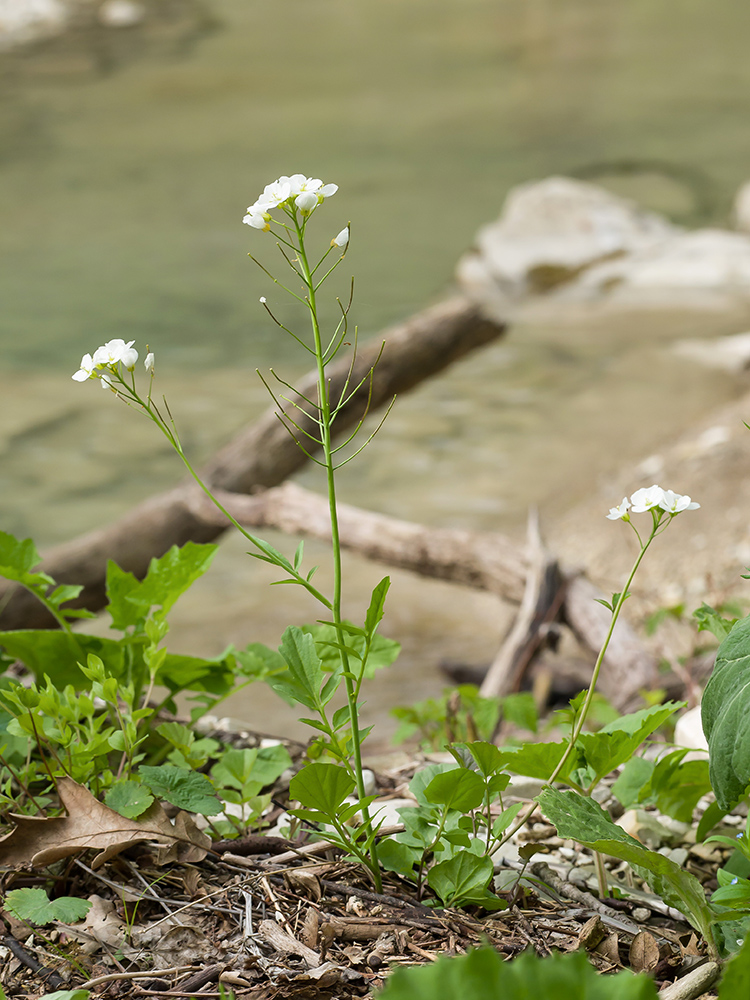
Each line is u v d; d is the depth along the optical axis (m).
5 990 1.67
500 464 7.50
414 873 1.89
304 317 11.36
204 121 21.08
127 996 1.64
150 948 1.76
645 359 9.62
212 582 6.09
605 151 17.53
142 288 12.67
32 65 24.92
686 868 2.14
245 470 5.36
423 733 3.26
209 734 2.74
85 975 1.70
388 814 2.21
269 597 5.85
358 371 5.70
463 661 5.01
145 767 2.00
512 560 4.46
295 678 1.86
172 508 5.10
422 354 5.91
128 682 2.35
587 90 21.23
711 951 1.71
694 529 5.93
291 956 1.72
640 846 1.69
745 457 6.65
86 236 15.14
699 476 6.55
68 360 10.15
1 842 1.87
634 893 1.96
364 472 7.52
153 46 26.12
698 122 18.64
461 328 6.03
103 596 4.93
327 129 20.16
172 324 11.20
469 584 4.61
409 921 1.80
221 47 25.86
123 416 8.63
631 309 11.30
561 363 9.73
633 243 12.34
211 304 11.93
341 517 4.89
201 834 1.96
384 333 5.92
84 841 1.88
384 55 24.75
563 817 1.69
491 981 1.18
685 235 12.62
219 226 15.41
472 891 1.82
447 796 1.81
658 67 22.23
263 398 8.90
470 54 24.30
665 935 1.83
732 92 20.28
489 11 27.41
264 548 1.74
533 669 4.31
